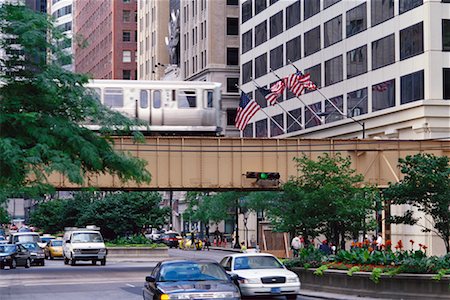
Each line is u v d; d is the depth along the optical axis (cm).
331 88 7962
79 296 3434
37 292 3662
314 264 3544
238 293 2172
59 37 2880
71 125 2853
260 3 9831
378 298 3070
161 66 14712
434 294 2886
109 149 2962
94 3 19512
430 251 6116
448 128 6350
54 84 2794
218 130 5797
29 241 7219
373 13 7188
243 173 5506
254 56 10012
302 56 8638
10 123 2722
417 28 6494
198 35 12156
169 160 5419
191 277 2284
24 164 2673
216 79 11612
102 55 18675
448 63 6356
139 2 16575
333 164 4681
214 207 9256
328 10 8038
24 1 3228
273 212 4878
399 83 6750
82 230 6438
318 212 4559
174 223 13325
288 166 5562
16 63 2820
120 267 5978
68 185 5050
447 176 3822
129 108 5644
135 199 7969
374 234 6494
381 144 5631
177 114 5719
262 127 9706
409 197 3878
